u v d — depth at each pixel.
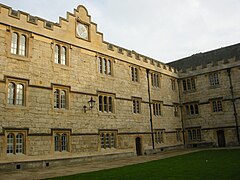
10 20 18.78
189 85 37.16
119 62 27.91
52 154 19.50
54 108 20.45
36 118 19.02
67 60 22.25
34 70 19.61
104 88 25.25
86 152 22.05
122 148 25.83
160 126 32.03
